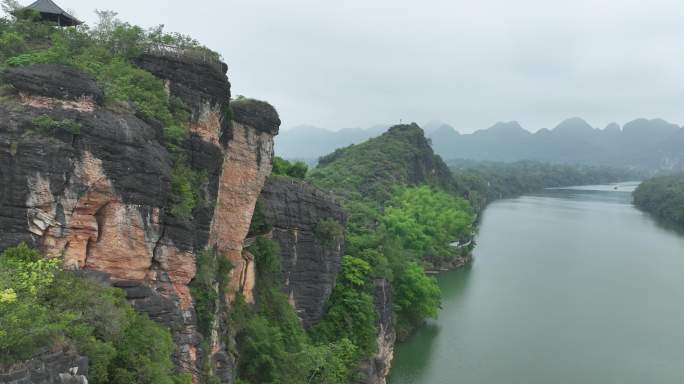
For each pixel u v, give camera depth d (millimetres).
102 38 32531
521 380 57531
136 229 26531
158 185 27016
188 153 31703
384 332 55844
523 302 83938
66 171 24516
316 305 49438
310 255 48875
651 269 106875
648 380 58250
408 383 55906
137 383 23453
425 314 69938
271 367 38031
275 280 45844
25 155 23875
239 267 39688
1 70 26000
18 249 23250
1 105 24547
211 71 32812
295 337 43219
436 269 102188
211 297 31844
